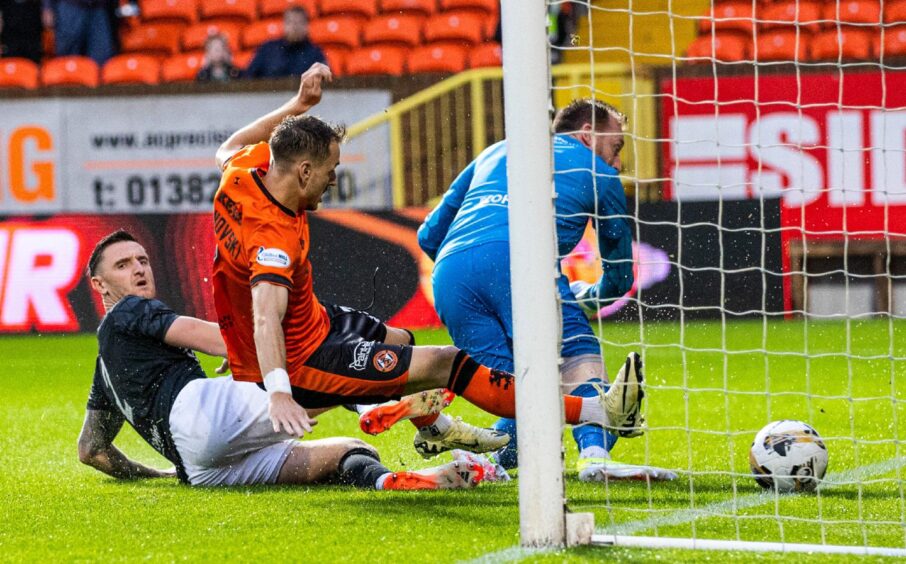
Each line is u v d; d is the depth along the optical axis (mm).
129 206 41688
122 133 41500
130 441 18594
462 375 12109
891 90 38031
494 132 40312
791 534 10734
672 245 34000
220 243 11898
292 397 11469
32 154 41594
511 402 12109
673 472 13617
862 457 15289
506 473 13734
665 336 32188
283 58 41562
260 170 11773
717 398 22344
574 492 12875
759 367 26953
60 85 41531
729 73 38469
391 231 35344
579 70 38969
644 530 10883
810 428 13070
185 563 9836
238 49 48031
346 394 12117
